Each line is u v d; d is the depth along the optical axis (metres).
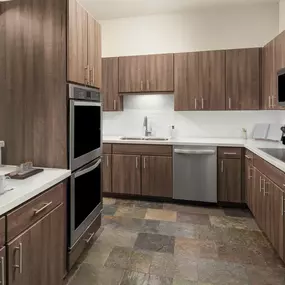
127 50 4.32
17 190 1.40
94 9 3.94
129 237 2.71
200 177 3.61
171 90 3.88
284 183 2.04
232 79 3.67
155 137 4.23
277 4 3.81
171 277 2.05
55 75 1.90
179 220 3.16
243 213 3.39
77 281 1.99
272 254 2.38
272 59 3.21
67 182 1.93
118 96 4.11
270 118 3.91
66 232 1.94
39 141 1.96
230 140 3.79
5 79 2.00
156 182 3.77
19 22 1.95
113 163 3.92
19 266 1.31
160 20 4.18
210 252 2.42
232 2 3.77
